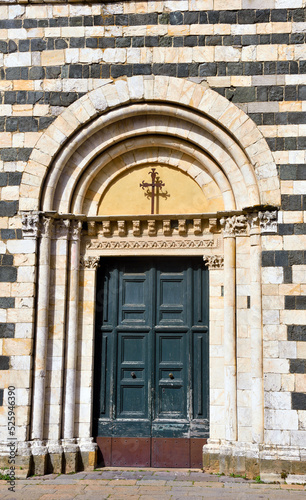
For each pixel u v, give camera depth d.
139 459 13.20
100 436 13.34
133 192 14.08
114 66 13.70
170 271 13.95
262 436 12.16
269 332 12.38
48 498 10.59
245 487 11.38
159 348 13.64
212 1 13.69
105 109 13.57
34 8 14.09
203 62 13.49
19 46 14.01
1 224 13.39
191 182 13.95
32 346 12.87
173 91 13.44
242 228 13.17
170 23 13.72
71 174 13.78
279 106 13.19
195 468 12.98
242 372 12.66
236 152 13.26
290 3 13.53
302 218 12.71
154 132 13.80
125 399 13.55
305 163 12.91
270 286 12.54
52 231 13.55
